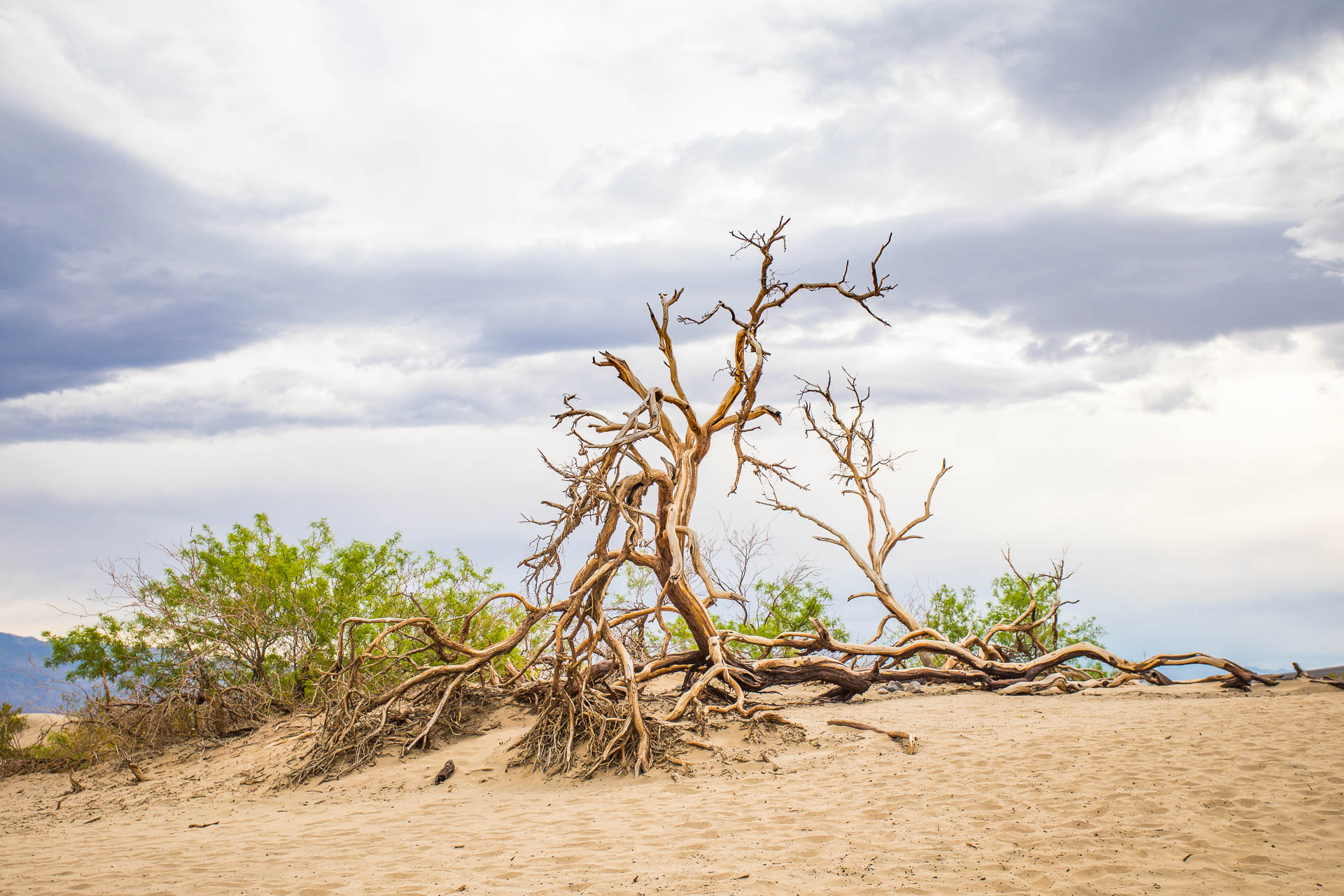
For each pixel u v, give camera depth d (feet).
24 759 62.28
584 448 48.37
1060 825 27.14
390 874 26.00
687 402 60.54
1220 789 29.40
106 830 37.14
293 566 70.79
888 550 81.10
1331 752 33.35
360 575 73.97
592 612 48.29
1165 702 51.29
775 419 63.00
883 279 56.49
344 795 41.32
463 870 26.22
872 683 66.64
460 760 46.39
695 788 36.99
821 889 22.52
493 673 58.65
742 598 56.34
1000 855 24.68
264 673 68.13
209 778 48.70
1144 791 29.86
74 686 62.39
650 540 60.49
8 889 25.73
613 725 43.98
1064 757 35.37
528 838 30.14
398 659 59.06
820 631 65.31
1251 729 38.40
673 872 24.79
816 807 31.53
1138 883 22.09
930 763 36.86
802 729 46.03
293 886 25.02
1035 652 85.92
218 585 69.77
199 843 32.32
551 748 43.39
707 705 54.70
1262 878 22.06
